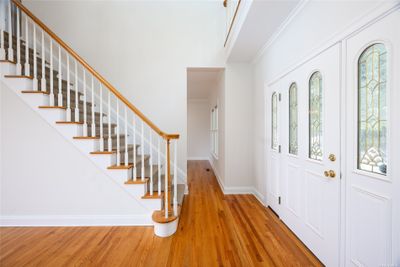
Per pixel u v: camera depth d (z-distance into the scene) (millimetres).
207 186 3820
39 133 2119
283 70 2232
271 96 2652
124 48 3311
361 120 1229
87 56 3270
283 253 1688
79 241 1862
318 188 1616
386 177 1048
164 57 3346
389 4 1011
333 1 1413
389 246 1030
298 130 1938
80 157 2158
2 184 2133
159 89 3346
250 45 2697
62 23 3242
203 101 6918
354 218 1255
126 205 2199
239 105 3340
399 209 988
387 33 1039
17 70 2111
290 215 2096
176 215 2092
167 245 1802
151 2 3332
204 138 6930
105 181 2182
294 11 1913
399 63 991
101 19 3289
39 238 1910
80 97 3020
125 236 1958
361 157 1229
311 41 1689
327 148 1501
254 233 2023
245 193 3354
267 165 2744
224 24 3361
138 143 3316
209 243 1837
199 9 3361
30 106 2104
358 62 1235
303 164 1845
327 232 1495
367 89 1184
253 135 3332
